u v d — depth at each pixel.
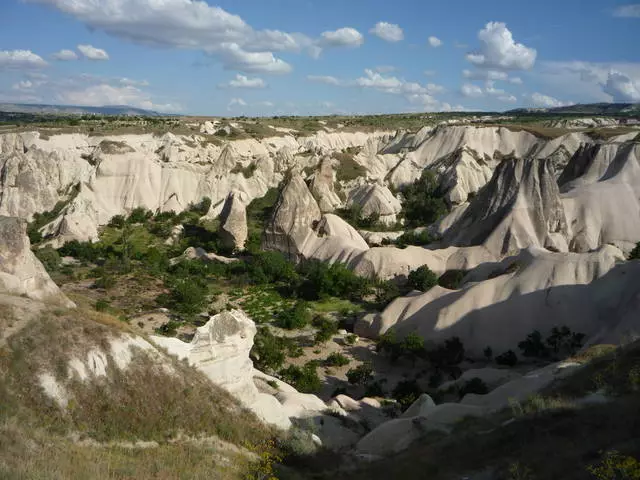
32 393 20.23
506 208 70.75
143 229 87.31
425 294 52.53
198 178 102.88
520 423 22.06
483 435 22.58
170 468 19.08
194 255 72.88
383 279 63.19
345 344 49.66
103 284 59.34
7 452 16.69
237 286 63.31
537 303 48.03
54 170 90.62
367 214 96.06
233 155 108.69
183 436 22.38
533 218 69.75
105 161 95.25
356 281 60.44
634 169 80.25
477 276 58.97
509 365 44.34
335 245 69.56
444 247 74.88
